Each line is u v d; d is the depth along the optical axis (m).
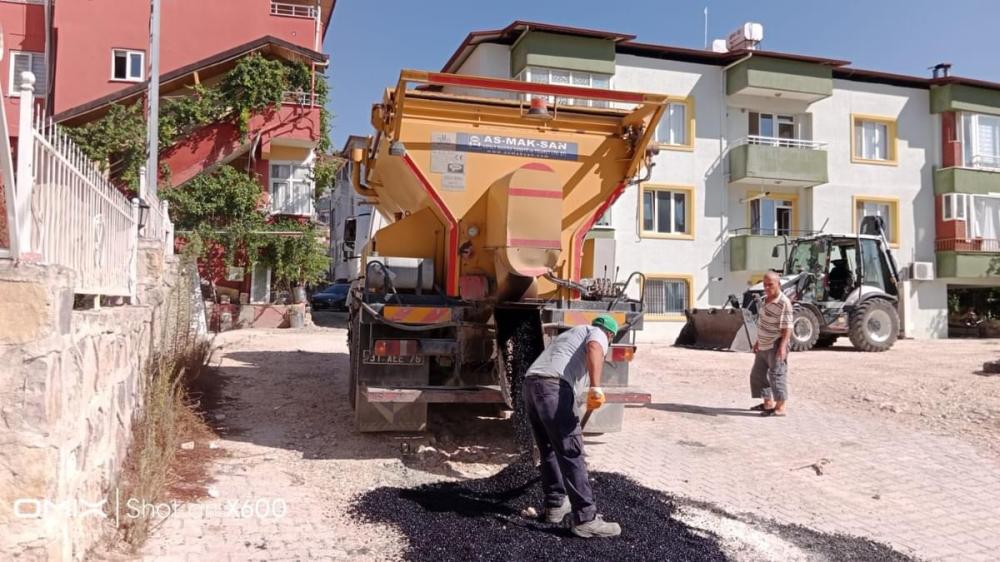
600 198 7.39
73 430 3.61
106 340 4.50
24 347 3.17
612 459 6.81
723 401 9.79
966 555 4.83
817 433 7.93
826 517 5.48
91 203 4.84
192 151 20.42
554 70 20.86
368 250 8.14
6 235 3.53
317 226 22.20
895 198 24.91
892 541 5.06
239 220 20.70
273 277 21.64
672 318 22.31
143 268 8.04
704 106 22.88
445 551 4.42
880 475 6.50
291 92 21.44
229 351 13.46
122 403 5.15
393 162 7.44
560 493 4.97
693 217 22.64
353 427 7.50
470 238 6.94
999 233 25.55
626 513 5.15
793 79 22.73
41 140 3.65
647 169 7.41
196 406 7.38
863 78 24.62
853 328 16.11
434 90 7.13
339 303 31.45
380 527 4.82
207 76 21.44
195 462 6.02
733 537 4.91
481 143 7.05
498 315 6.77
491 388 6.61
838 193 24.25
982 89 25.30
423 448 6.71
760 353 8.90
